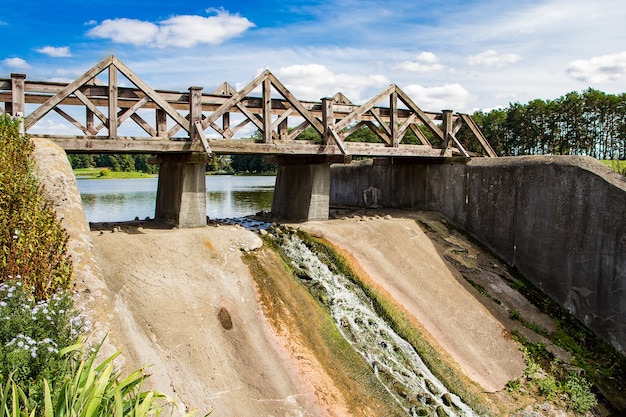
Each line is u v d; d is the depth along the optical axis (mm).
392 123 19219
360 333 13500
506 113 47844
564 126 44156
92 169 91375
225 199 39844
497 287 18062
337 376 11641
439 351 14078
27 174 9812
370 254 16844
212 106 16219
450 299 16422
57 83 12641
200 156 14664
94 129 13336
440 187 22422
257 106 16438
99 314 8039
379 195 25047
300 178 19141
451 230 21078
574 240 17422
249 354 11172
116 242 12797
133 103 14633
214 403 9648
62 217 9477
